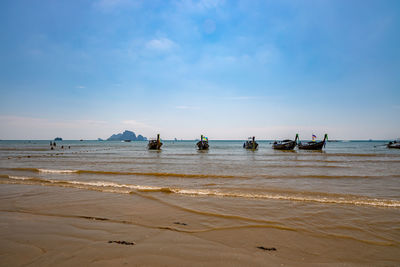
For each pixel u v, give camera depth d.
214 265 3.32
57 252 3.70
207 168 15.94
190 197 7.68
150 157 27.00
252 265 3.35
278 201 7.16
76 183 10.04
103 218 5.55
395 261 3.60
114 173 13.19
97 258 3.49
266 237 4.45
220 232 4.68
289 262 3.49
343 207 6.50
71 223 5.18
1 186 9.48
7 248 3.84
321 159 24.16
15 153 35.22
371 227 5.01
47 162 20.28
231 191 8.55
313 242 4.25
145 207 6.50
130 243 4.08
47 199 7.39
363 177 11.84
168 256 3.58
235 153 36.12
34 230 4.72
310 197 7.61
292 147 44.66
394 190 8.84
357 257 3.72
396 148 55.44
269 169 15.40
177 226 5.02
